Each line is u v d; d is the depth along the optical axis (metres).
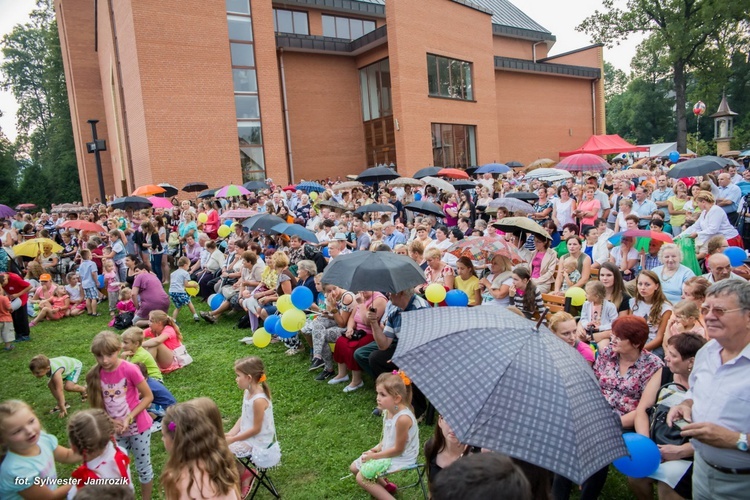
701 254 7.49
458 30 28.17
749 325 2.70
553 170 17.98
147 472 4.42
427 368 2.86
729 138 32.91
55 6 34.00
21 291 9.33
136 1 19.84
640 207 10.31
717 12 34.44
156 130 20.33
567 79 38.41
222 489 3.10
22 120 56.78
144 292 8.97
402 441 4.05
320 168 27.39
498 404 2.57
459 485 1.70
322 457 4.99
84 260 11.25
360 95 28.56
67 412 6.36
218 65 21.59
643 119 56.62
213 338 8.89
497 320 3.14
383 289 5.15
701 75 37.62
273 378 6.94
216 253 11.62
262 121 22.94
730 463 2.78
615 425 2.72
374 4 29.55
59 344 9.22
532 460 2.37
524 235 8.56
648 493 3.69
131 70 21.00
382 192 18.33
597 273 7.97
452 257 9.34
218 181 21.58
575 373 2.81
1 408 3.13
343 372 6.71
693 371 3.08
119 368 4.35
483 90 30.06
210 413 3.28
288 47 25.84
